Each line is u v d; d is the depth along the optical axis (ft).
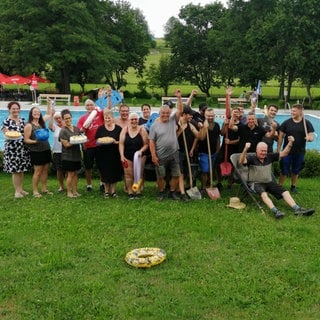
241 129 25.55
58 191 27.12
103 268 16.01
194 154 25.85
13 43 112.57
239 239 18.69
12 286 14.57
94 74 119.75
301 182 31.63
